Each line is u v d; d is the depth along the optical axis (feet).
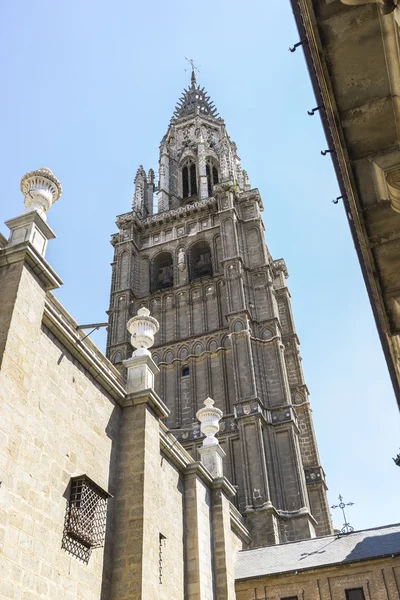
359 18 25.32
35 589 45.29
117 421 67.26
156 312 183.21
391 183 30.53
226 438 141.49
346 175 30.83
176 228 205.57
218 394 154.71
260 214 201.16
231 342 159.22
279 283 203.31
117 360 168.96
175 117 276.82
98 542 55.47
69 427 56.59
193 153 248.73
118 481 63.46
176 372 163.94
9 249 53.21
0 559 41.96
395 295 36.68
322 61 27.09
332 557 92.68
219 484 90.43
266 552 101.55
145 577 56.90
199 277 193.98
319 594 88.17
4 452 44.27
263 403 147.74
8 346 47.24
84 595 51.90
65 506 52.54
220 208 196.65
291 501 130.93
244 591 91.45
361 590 86.69
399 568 86.28
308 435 163.84
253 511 124.06
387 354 43.14
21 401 47.47
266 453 136.87
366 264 35.42
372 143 29.58
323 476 156.66
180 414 154.71
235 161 241.96
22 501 46.14
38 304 53.36
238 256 177.68
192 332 172.04
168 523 74.18
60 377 57.26
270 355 158.71
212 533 86.63
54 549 49.16
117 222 210.18
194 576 76.07
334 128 29.30
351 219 34.91
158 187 232.53
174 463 81.71
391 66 26.73
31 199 59.62
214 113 280.10
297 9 26.99
